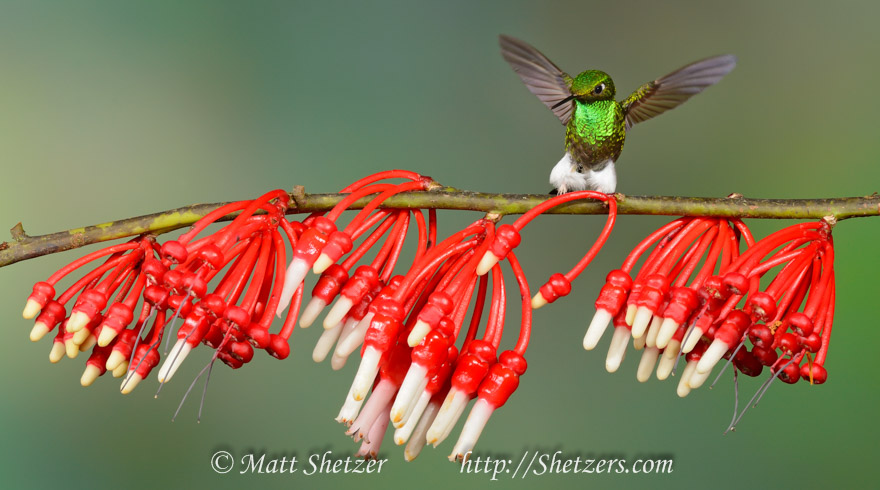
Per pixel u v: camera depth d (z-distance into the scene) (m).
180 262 3.07
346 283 3.09
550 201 3.10
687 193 3.50
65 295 3.09
